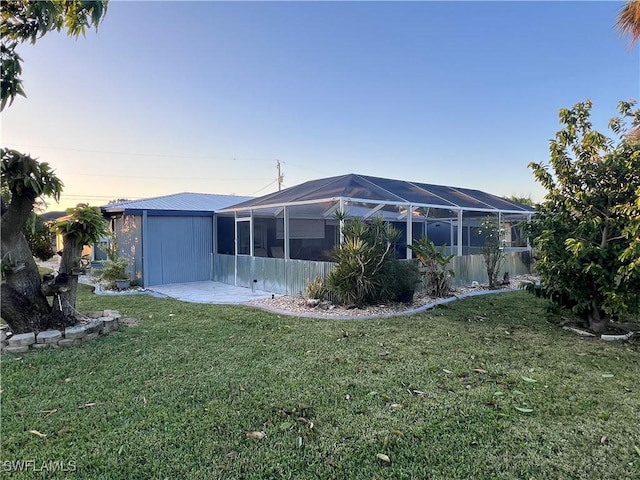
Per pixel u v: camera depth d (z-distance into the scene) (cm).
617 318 638
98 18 323
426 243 1005
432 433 314
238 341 581
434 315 767
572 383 416
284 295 1057
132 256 1334
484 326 674
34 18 281
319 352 527
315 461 278
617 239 596
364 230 891
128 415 344
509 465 271
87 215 621
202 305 886
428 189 1383
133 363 482
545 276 661
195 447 293
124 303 918
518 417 340
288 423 329
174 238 1351
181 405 364
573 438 305
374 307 845
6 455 281
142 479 257
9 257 544
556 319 723
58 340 556
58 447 292
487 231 1189
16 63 266
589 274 610
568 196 655
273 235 1495
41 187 435
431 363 481
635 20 572
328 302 875
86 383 418
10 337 543
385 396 384
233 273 1309
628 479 255
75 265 618
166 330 648
